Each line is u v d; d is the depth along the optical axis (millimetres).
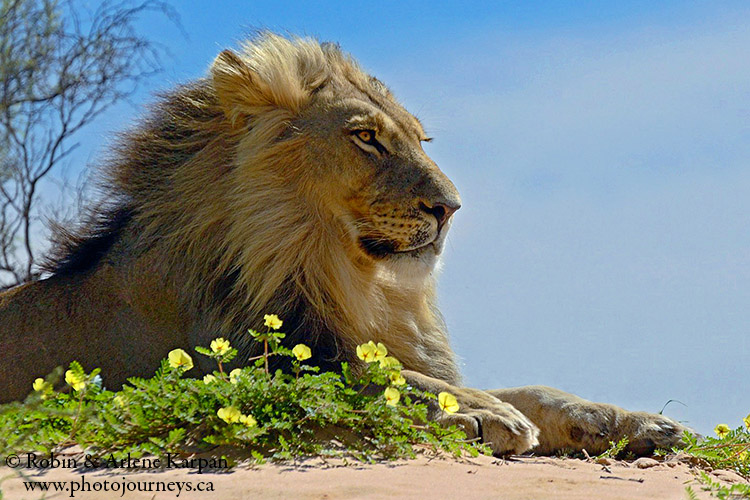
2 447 7148
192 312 11148
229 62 11453
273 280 10742
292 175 11172
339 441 8156
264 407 8156
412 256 11109
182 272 11211
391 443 8016
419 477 6996
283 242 10867
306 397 8281
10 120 26500
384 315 11570
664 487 6930
